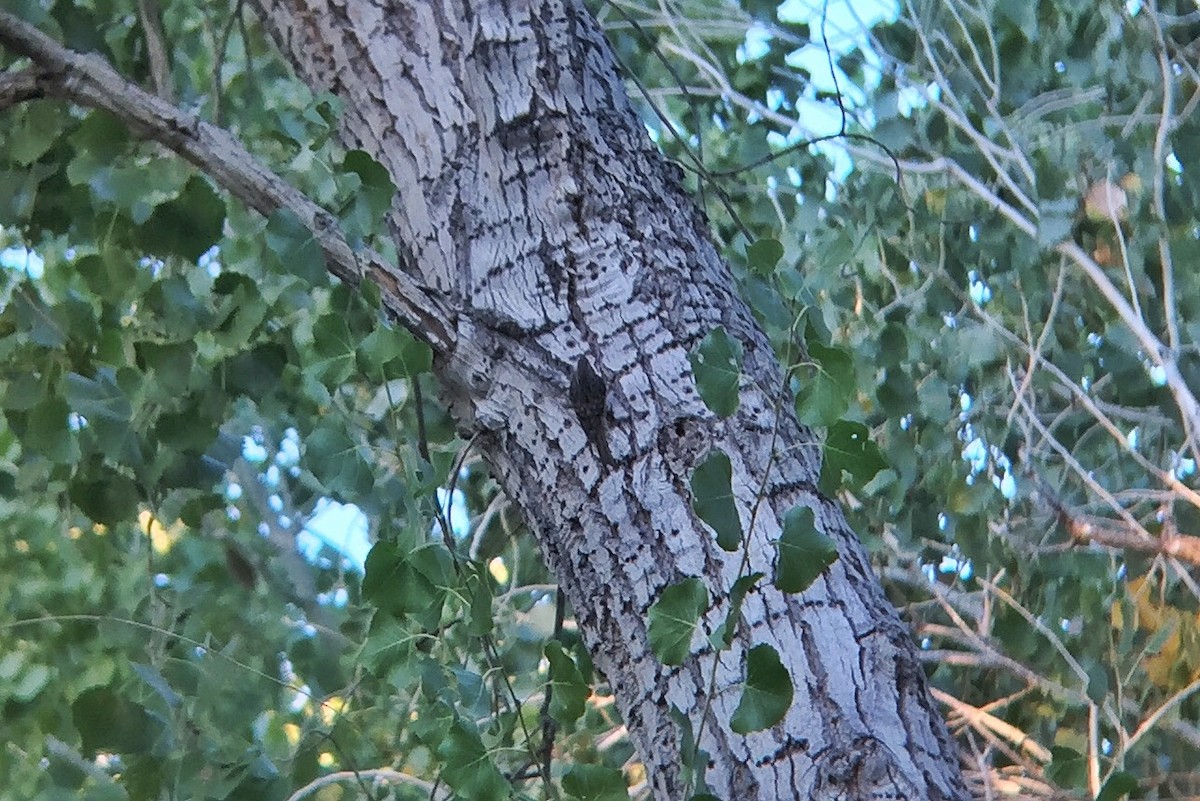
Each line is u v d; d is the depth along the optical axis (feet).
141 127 9.70
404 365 9.48
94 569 12.30
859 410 13.91
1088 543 13.47
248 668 10.68
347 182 9.69
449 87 9.94
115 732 9.95
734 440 9.27
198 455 10.58
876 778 8.77
